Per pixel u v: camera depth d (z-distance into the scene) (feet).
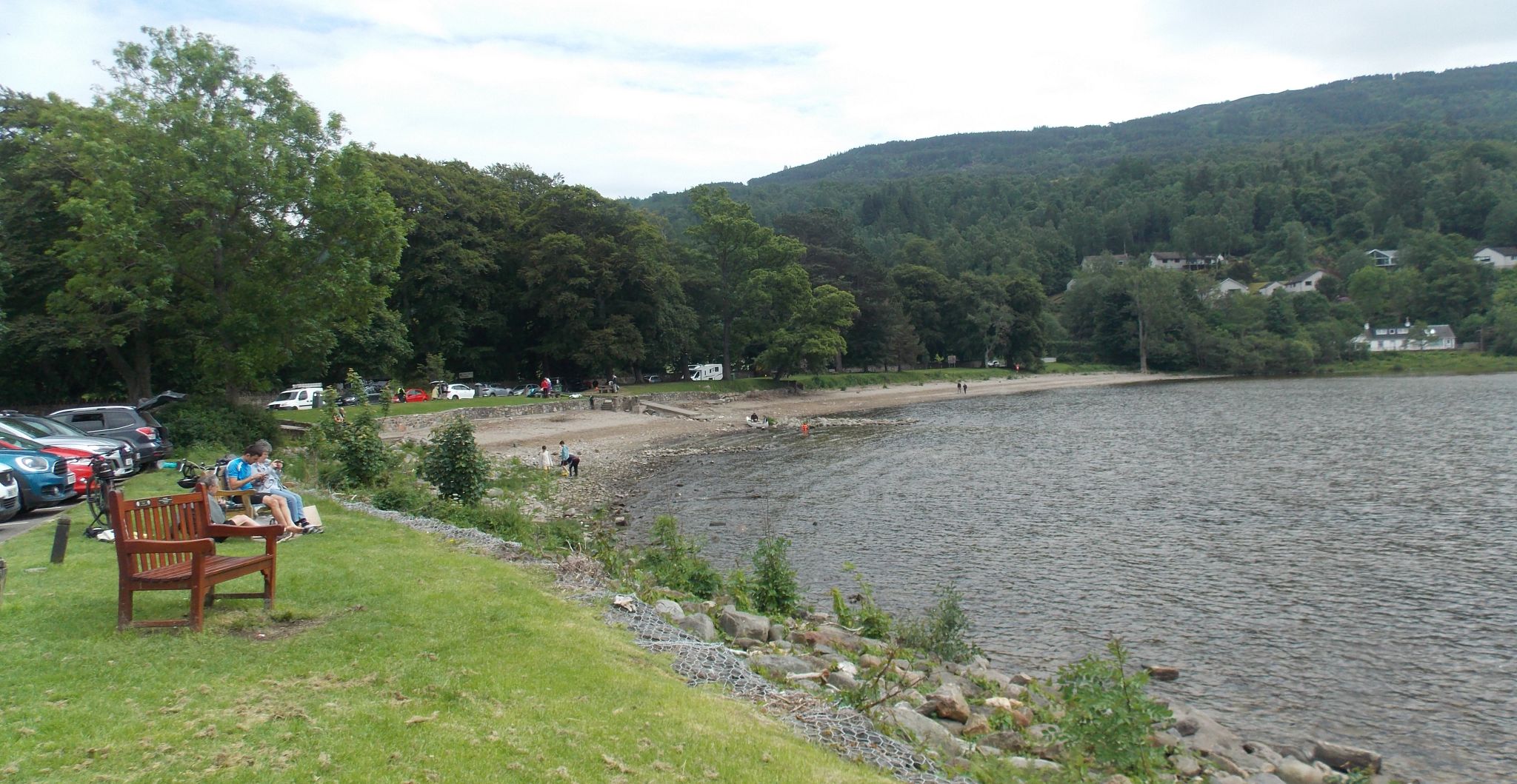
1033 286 399.44
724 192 277.03
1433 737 39.14
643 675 24.90
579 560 41.45
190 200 96.17
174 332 117.70
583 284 218.59
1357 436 156.04
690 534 81.00
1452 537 77.30
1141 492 104.12
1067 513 91.09
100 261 90.84
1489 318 415.03
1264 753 35.86
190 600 29.09
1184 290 434.71
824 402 270.05
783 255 270.67
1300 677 46.06
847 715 25.13
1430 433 157.17
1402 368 387.14
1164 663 47.93
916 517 89.51
